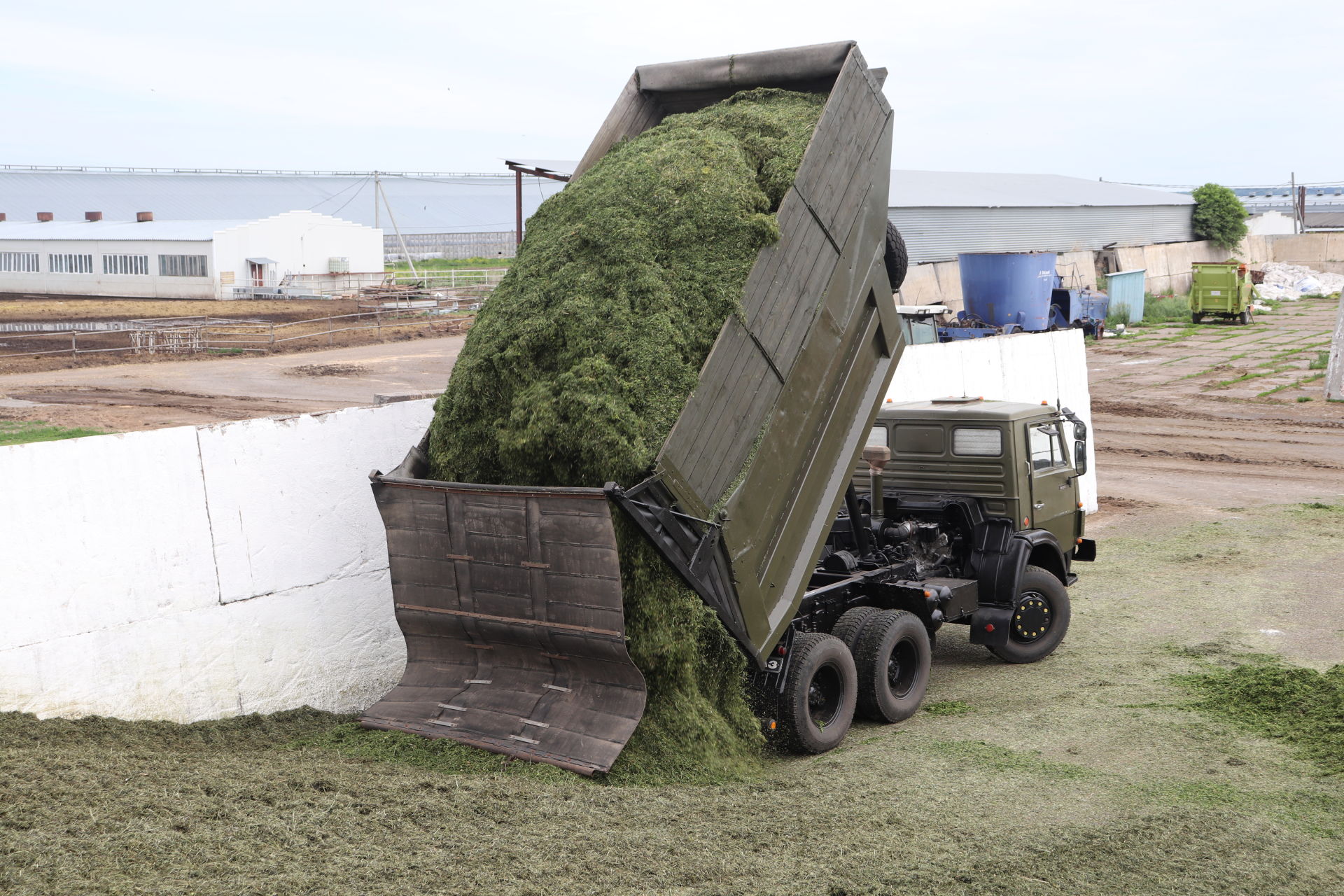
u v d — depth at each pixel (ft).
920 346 45.09
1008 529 31.89
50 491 21.22
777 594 23.79
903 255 27.55
